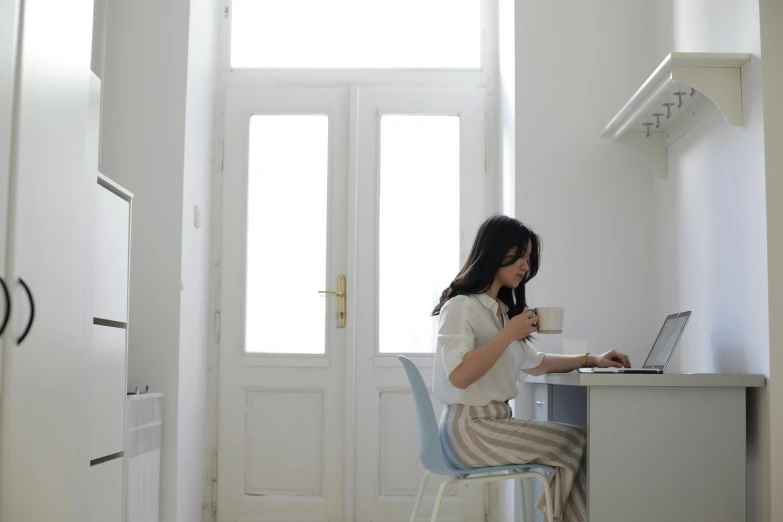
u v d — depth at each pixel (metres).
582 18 3.31
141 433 2.83
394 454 3.61
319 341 3.70
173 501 3.12
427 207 3.74
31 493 1.51
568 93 3.29
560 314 2.18
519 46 3.31
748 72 2.25
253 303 3.72
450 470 2.16
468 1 3.82
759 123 2.19
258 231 3.75
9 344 1.43
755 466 2.14
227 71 3.80
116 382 2.46
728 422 2.10
